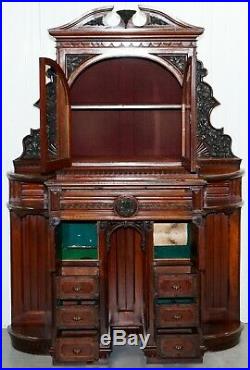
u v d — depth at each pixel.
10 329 4.34
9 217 4.71
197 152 4.38
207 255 4.44
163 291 3.97
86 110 4.46
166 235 4.38
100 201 3.91
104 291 4.00
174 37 4.20
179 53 4.23
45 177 4.09
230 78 4.63
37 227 4.41
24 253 4.43
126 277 4.31
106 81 4.46
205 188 4.18
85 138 4.51
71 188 3.90
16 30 4.59
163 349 3.96
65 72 4.23
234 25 4.60
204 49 4.62
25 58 4.61
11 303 4.46
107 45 4.22
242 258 4.76
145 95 4.47
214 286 4.46
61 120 4.20
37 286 4.44
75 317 3.96
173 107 4.33
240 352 4.24
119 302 4.33
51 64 3.92
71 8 4.61
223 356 4.17
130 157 4.48
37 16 4.60
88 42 4.21
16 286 4.41
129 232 4.29
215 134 4.39
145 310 4.06
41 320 4.45
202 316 4.20
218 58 4.62
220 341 4.23
